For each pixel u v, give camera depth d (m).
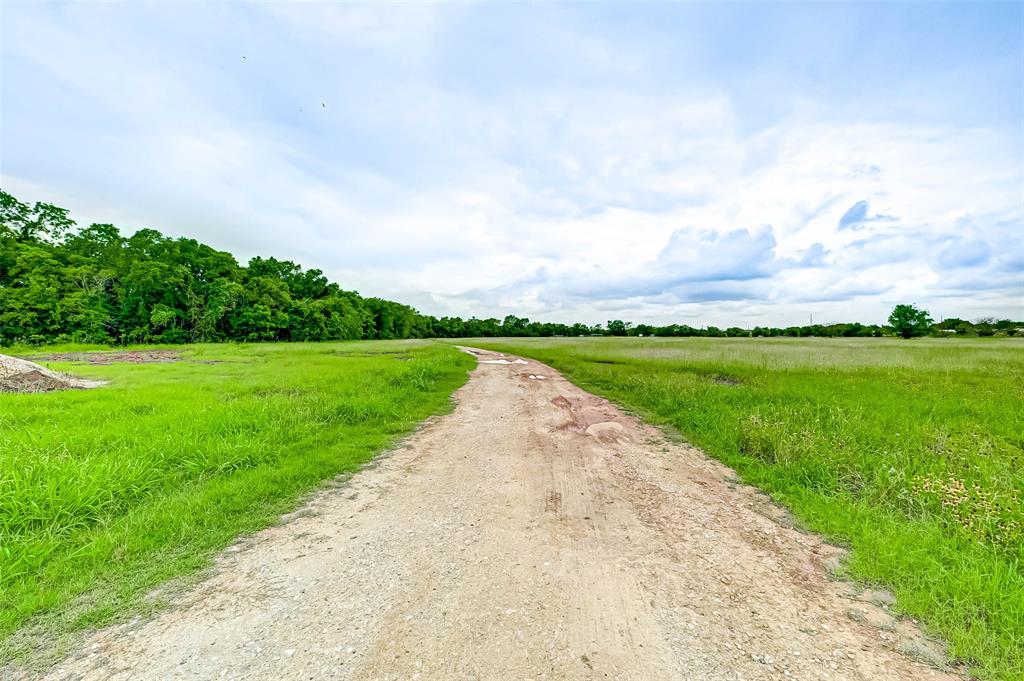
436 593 3.06
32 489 3.96
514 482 5.43
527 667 2.37
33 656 2.45
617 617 2.80
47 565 3.30
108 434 6.23
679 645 2.55
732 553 3.70
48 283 40.50
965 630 2.64
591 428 8.21
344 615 2.81
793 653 2.50
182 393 10.37
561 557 3.59
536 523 4.26
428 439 7.50
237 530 4.04
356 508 4.62
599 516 4.44
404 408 9.73
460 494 5.02
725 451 6.68
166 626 2.71
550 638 2.60
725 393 10.52
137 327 45.81
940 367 16.58
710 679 2.29
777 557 3.64
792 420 7.63
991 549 3.49
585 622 2.75
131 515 4.14
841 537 3.95
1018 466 5.43
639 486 5.33
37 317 39.28
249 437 6.58
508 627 2.69
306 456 6.14
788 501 4.78
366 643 2.54
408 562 3.50
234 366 18.47
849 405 8.83
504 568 3.41
